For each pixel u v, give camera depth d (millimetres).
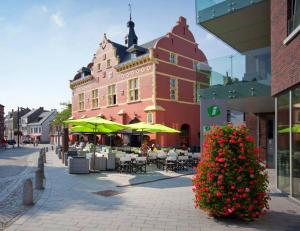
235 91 10773
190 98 26656
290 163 8023
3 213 6676
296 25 7609
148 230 5496
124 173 13430
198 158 16453
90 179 11555
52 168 15336
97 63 31344
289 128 8156
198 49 28359
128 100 26094
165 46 24641
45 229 5570
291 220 6020
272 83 9250
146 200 7973
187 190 9461
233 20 11062
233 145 6066
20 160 21547
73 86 36531
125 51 30141
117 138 27953
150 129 17078
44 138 77875
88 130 17281
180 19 26656
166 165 14570
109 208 7105
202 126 10000
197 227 5629
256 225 5711
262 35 12633
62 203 7609
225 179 5898
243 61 10891
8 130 93125
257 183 5902
